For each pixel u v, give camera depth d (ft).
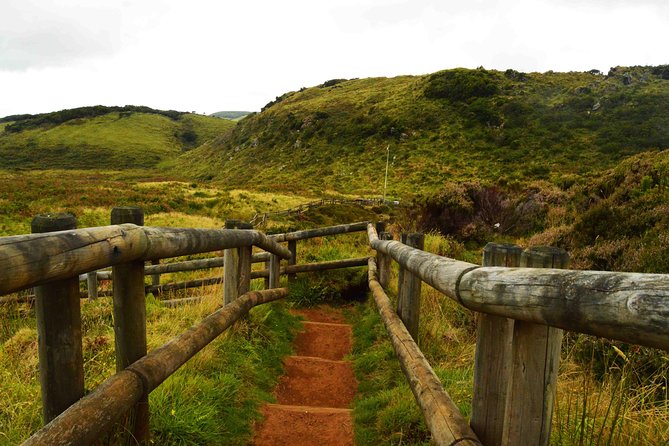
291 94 372.79
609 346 10.28
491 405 5.57
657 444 6.19
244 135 293.23
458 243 31.65
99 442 6.04
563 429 6.78
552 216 32.99
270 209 93.45
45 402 5.30
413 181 152.05
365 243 34.73
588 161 140.97
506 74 237.66
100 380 8.89
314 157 209.67
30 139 351.05
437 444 5.67
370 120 223.92
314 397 11.94
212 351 11.21
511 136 172.65
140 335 6.84
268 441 9.15
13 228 65.82
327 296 22.59
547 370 4.29
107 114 444.55
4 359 10.55
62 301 5.16
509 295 4.00
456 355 12.01
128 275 6.61
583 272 3.29
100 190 104.17
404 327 10.85
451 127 193.06
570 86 214.69
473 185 38.78
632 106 173.68
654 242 16.06
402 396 9.82
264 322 15.60
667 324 2.39
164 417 7.97
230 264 13.03
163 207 87.71
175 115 493.36
